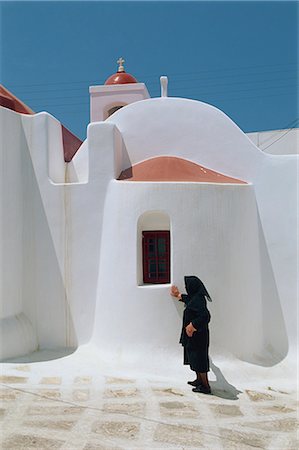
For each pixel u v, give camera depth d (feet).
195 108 30.89
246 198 27.94
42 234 27.73
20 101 32.96
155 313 24.31
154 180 26.73
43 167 28.02
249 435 16.29
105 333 25.46
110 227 26.35
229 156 30.12
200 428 16.63
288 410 19.45
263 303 29.01
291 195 28.99
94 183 27.45
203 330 20.75
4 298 25.67
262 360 26.91
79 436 15.30
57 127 29.94
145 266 26.16
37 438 14.99
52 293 27.37
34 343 26.78
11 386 20.34
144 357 23.85
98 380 21.68
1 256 25.77
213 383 22.52
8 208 26.50
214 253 25.14
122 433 15.74
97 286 26.99
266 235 29.19
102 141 27.55
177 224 24.85
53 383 21.02
